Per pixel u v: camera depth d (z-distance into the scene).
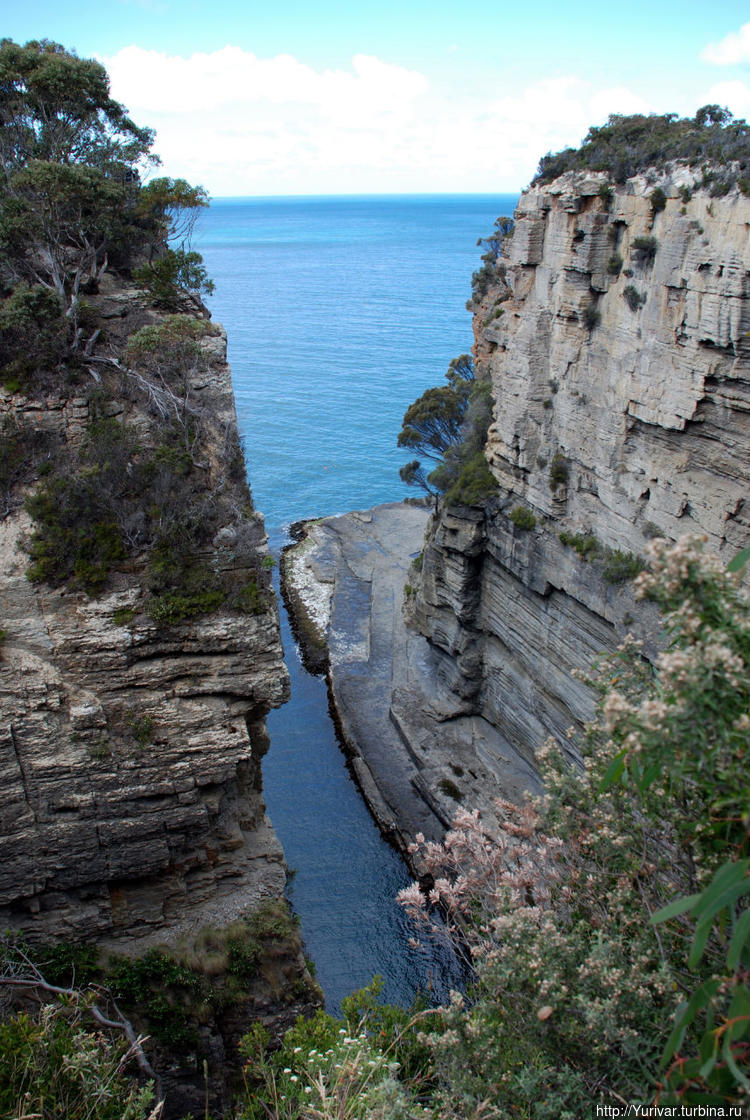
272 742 48.47
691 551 7.91
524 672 42.25
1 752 21.56
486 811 39.72
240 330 173.62
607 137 34.53
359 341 161.62
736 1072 6.56
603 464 34.09
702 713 7.46
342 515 81.06
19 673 22.14
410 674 51.97
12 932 22.45
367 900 37.19
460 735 45.84
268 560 24.81
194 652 23.66
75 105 33.84
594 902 12.41
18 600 23.08
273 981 24.03
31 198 29.12
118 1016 21.78
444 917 35.25
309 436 106.69
